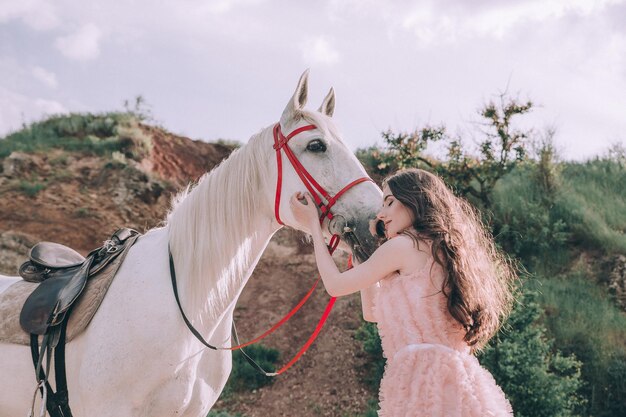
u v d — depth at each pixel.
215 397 3.28
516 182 11.28
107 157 12.24
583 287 8.98
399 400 2.28
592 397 7.14
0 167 11.59
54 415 2.97
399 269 2.42
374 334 8.06
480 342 2.49
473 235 2.58
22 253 9.83
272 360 8.62
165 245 3.12
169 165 13.01
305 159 2.98
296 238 11.05
